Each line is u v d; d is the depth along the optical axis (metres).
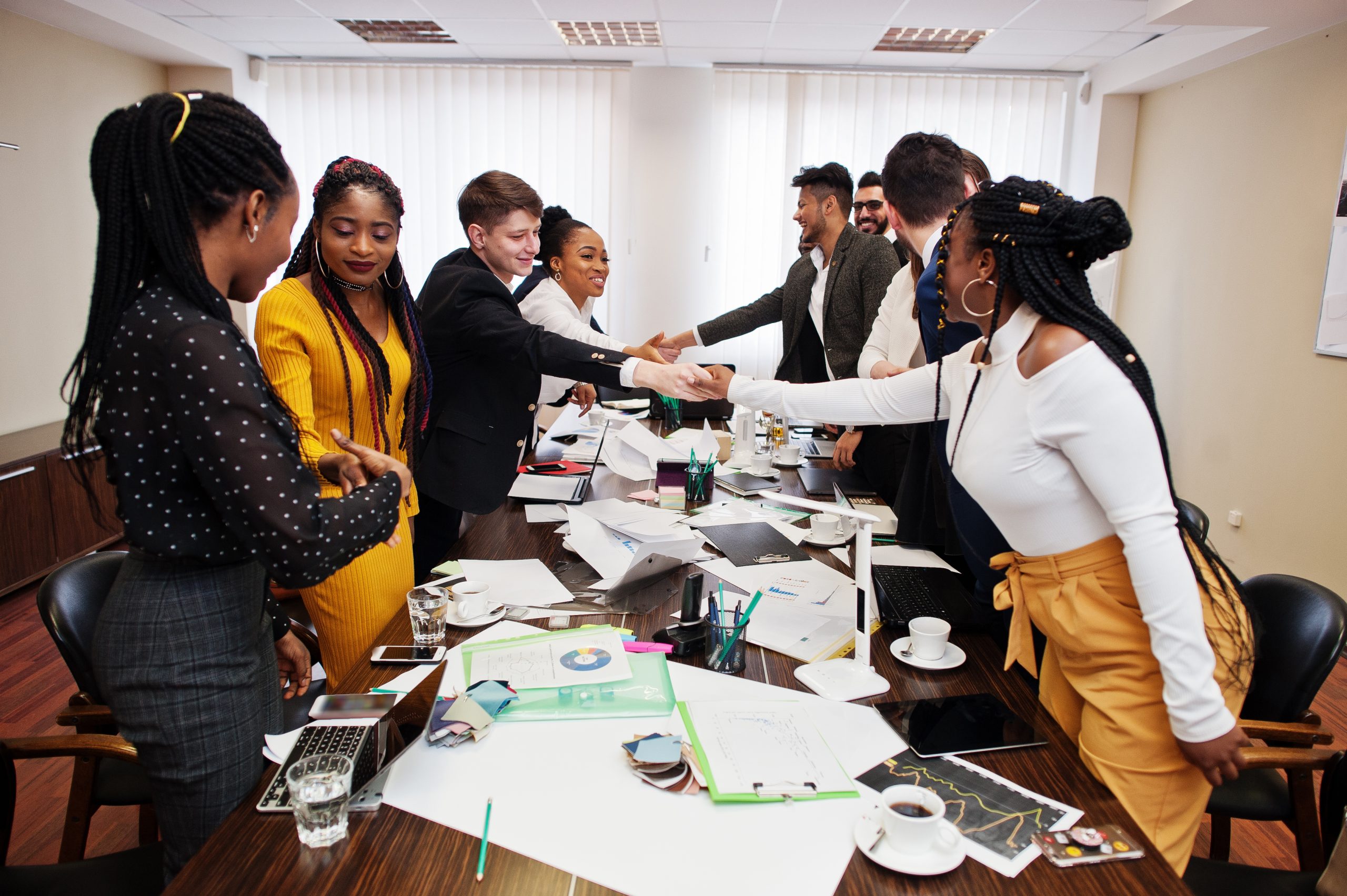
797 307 3.39
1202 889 1.37
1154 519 1.07
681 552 1.78
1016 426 1.17
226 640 1.09
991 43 5.09
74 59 4.76
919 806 1.01
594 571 1.84
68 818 1.50
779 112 5.91
